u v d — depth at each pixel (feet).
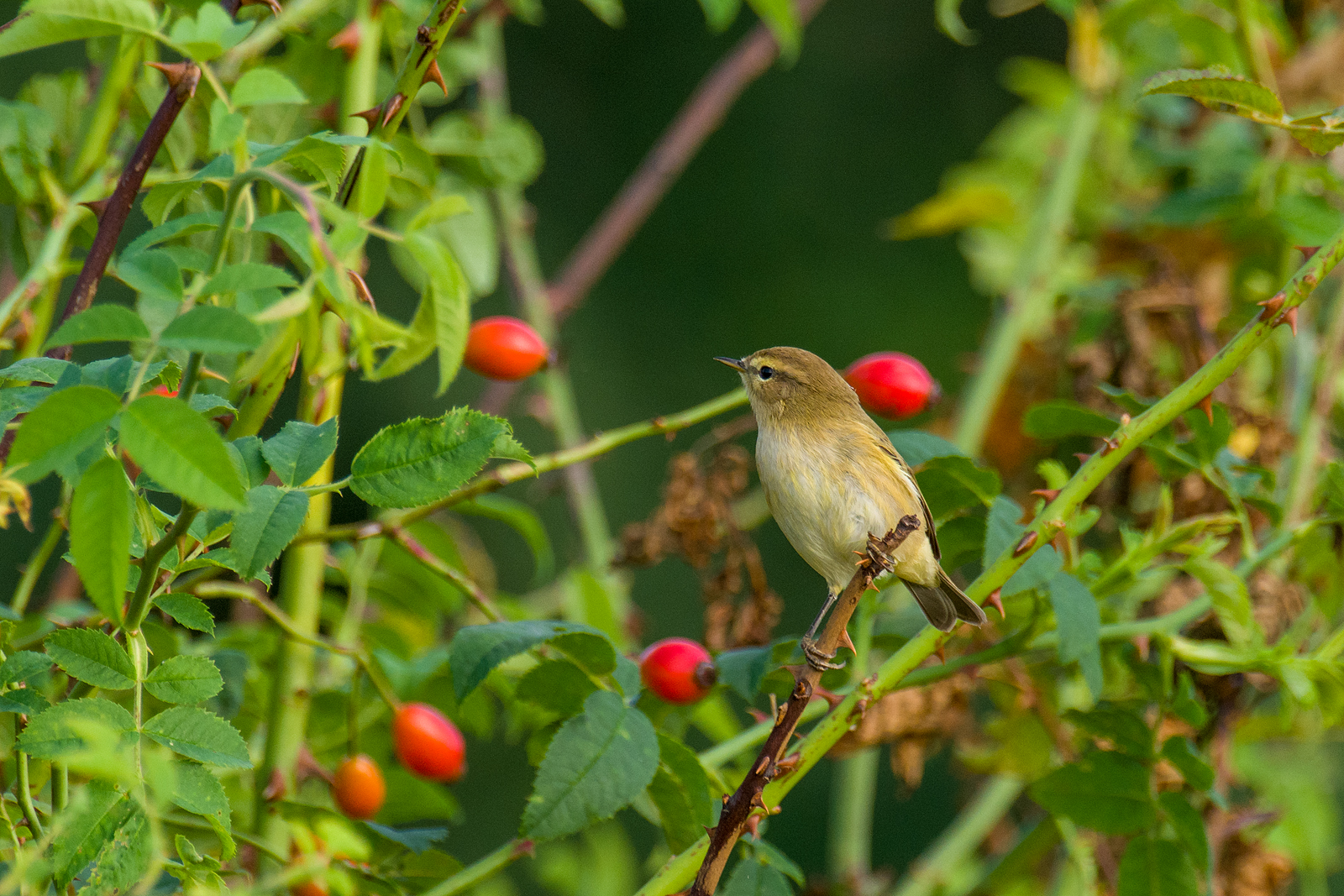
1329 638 17.92
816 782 26.45
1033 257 18.38
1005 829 18.43
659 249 31.45
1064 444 18.30
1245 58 18.22
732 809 17.56
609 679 17.72
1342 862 18.52
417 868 17.78
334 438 17.53
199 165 18.07
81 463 17.46
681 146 18.39
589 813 17.63
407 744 17.80
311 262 17.43
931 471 17.89
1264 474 17.89
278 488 17.51
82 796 17.38
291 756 17.80
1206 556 17.85
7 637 17.62
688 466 18.01
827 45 33.12
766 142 32.50
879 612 18.03
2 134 17.81
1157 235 18.39
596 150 32.17
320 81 17.98
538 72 32.19
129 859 17.44
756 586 18.02
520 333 17.87
